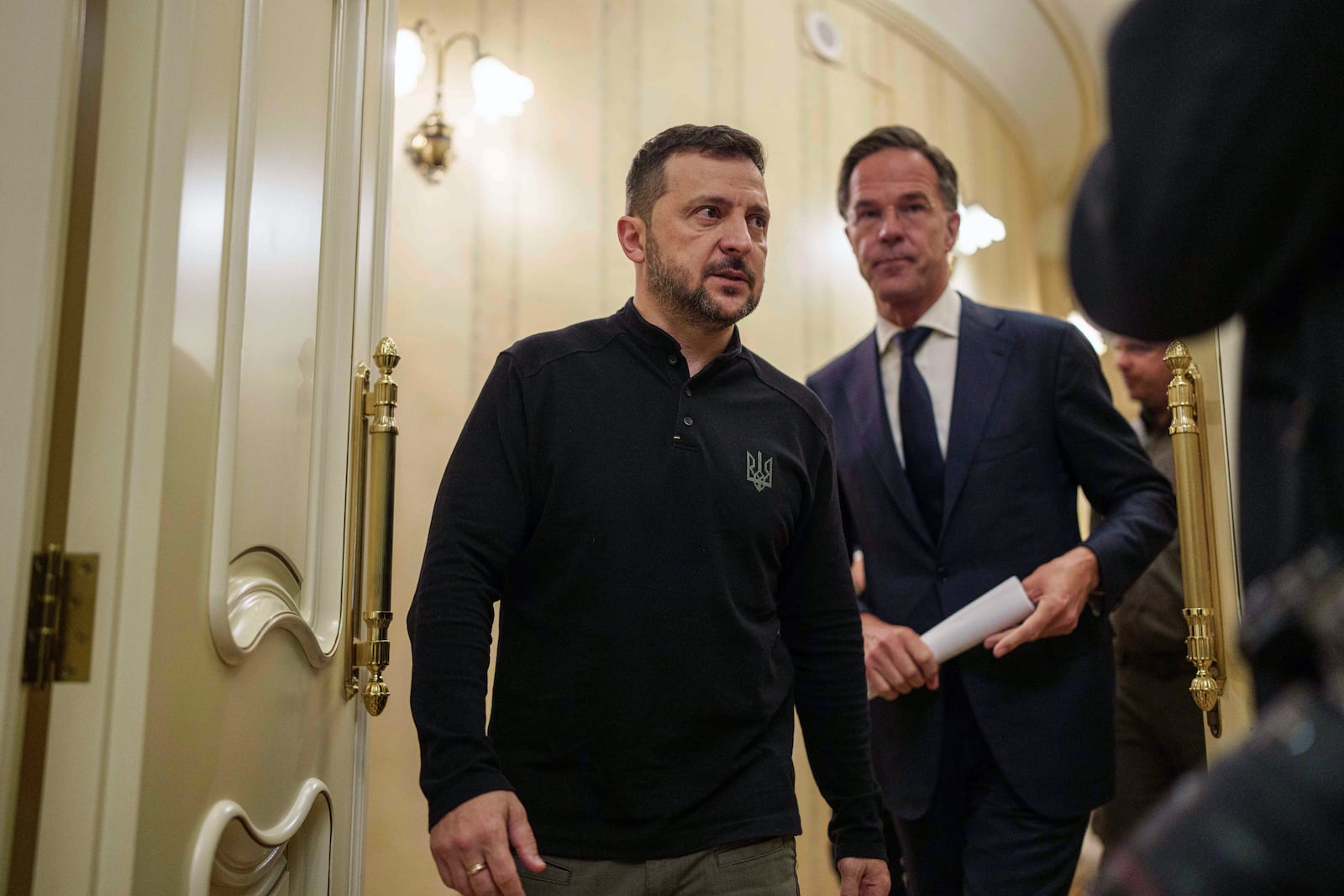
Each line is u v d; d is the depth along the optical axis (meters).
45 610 1.03
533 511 1.52
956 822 2.09
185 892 1.12
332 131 1.75
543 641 1.49
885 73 5.07
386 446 1.73
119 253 1.09
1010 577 2.07
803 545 1.70
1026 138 6.32
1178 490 1.83
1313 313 0.62
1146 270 0.64
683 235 1.59
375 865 3.10
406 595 3.27
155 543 1.06
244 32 1.30
